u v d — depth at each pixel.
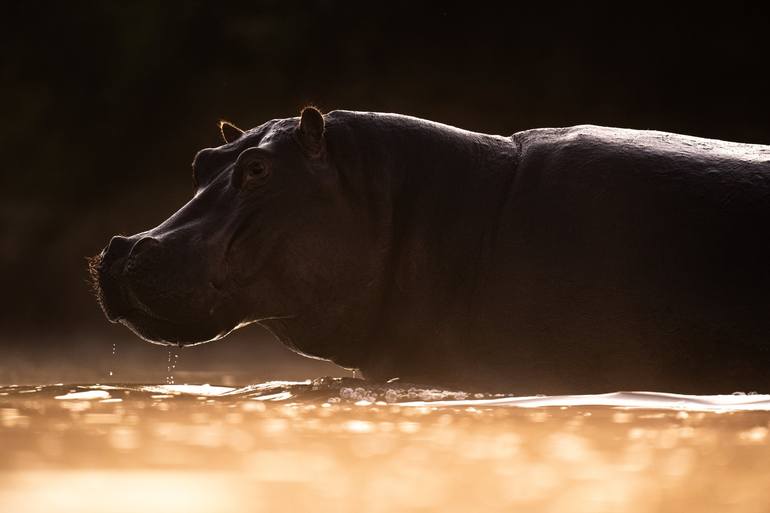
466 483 9.77
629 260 23.86
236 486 9.32
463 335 24.17
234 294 22.77
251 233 23.02
